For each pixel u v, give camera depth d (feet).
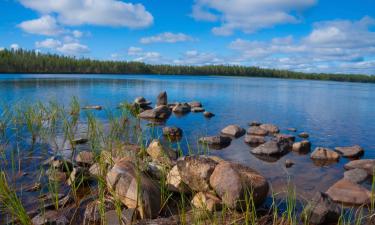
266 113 71.15
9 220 17.01
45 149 31.89
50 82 162.09
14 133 38.60
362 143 42.45
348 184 22.75
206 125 52.24
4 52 334.85
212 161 21.06
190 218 17.44
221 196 18.51
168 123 52.85
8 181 22.59
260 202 18.93
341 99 121.08
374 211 19.19
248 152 34.88
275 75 545.85
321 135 47.70
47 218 17.26
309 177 26.58
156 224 16.69
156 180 21.27
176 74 487.20
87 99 86.33
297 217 18.45
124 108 52.60
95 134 33.45
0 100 74.13
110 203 18.88
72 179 22.20
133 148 28.94
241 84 227.40
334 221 17.87
